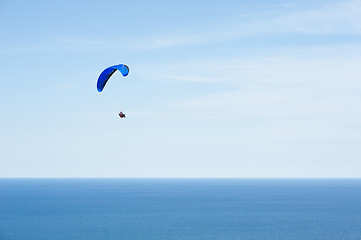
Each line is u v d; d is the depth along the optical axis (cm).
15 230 10600
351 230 11162
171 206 17862
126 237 9669
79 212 15000
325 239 9762
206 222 12531
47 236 9706
